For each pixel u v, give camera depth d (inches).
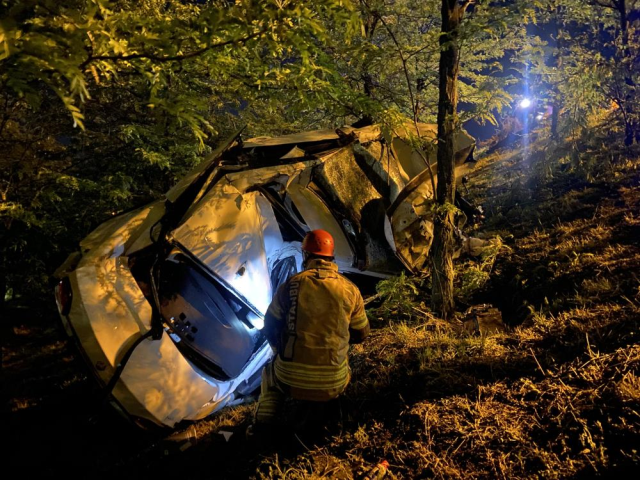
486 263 204.4
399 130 202.5
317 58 112.2
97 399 127.1
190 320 137.4
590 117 361.7
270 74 109.3
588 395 102.9
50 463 152.8
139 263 137.5
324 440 117.6
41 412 197.3
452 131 169.3
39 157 221.8
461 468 95.9
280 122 289.1
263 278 152.9
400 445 106.8
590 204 238.7
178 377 130.0
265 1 66.7
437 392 123.1
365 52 163.8
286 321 110.9
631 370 104.7
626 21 272.4
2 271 216.5
